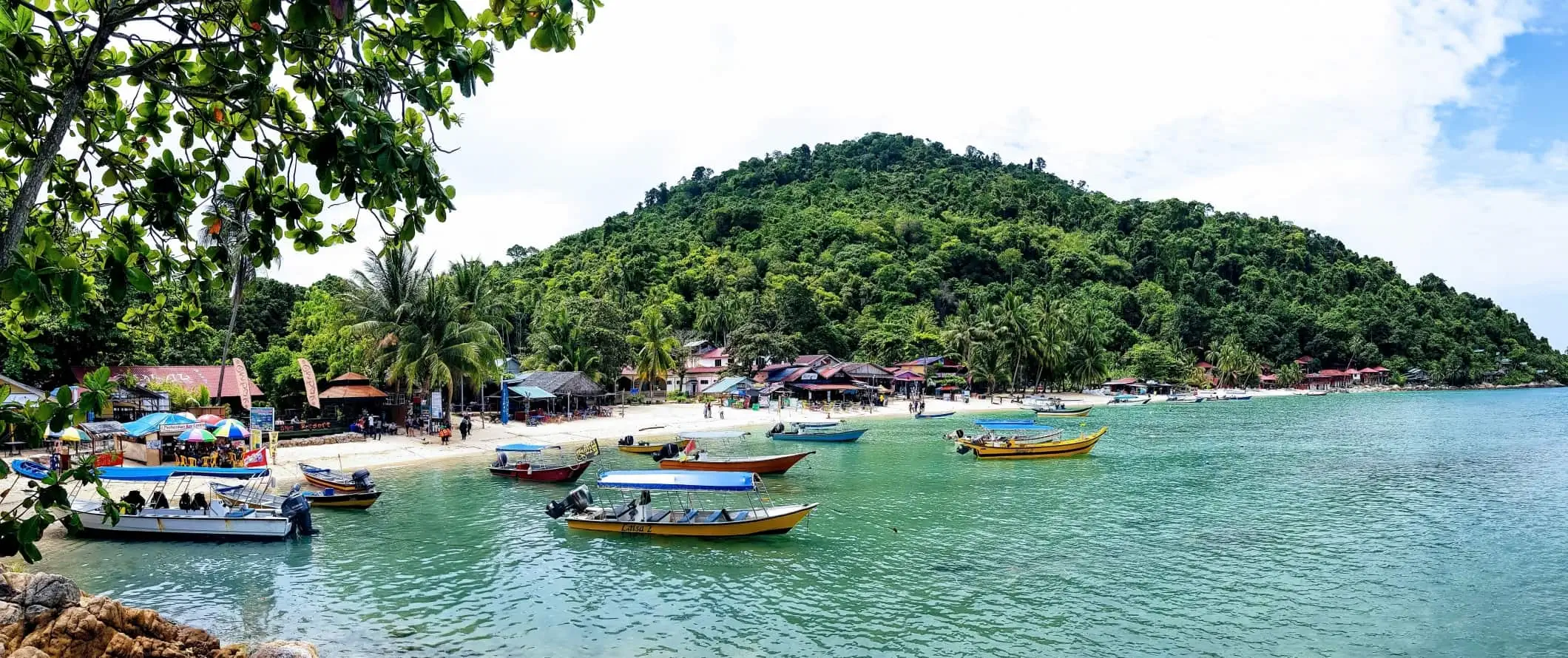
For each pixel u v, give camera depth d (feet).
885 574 83.82
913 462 171.32
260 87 20.07
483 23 21.54
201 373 180.45
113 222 23.95
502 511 114.01
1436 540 98.58
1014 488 136.77
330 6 15.94
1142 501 124.47
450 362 192.34
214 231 23.38
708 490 100.17
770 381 353.10
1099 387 477.77
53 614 47.14
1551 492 132.57
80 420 19.42
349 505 114.42
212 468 99.71
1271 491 134.10
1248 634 67.56
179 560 86.84
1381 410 352.69
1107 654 63.46
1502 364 640.17
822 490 134.62
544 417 237.86
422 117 23.89
